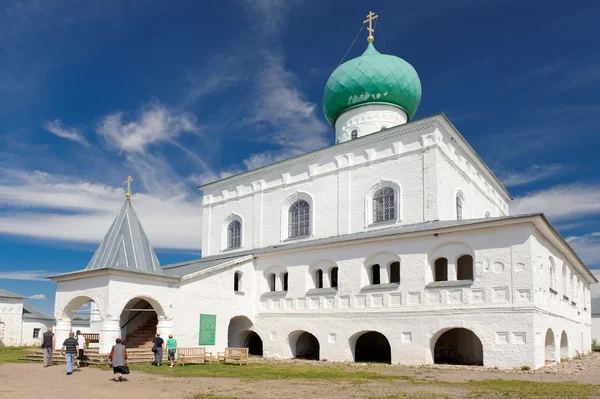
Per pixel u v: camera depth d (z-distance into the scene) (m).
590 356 34.62
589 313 41.72
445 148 32.75
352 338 29.44
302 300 32.03
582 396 15.05
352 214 34.38
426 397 15.03
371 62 38.19
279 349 32.44
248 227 40.53
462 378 20.36
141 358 27.12
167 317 29.62
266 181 40.22
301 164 38.09
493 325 24.61
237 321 35.00
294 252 33.12
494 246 25.30
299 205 37.78
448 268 26.70
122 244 29.89
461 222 27.67
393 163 33.12
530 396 15.12
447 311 26.02
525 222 24.45
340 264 30.75
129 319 33.16
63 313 29.83
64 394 15.79
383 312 28.23
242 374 21.81
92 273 28.22
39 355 27.92
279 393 16.05
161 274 29.36
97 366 24.78
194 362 27.33
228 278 33.22
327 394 15.82
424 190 31.36
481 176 39.09
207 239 43.56
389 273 29.03
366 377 20.78
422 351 26.42
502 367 24.02
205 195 44.69
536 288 24.25
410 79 38.59
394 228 31.94
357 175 34.72
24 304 55.94
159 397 15.20
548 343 26.83
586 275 38.53
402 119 39.16
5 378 19.94
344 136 39.31
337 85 39.16
